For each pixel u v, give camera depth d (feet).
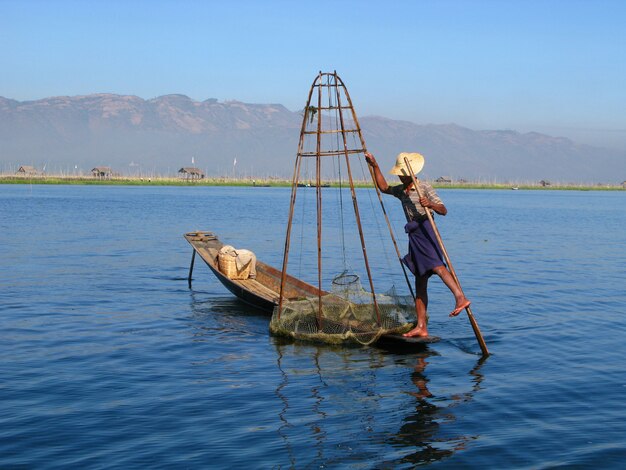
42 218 132.46
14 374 29.17
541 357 32.35
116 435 22.39
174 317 42.01
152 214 151.74
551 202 298.56
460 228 125.80
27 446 21.45
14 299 47.21
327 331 36.17
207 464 20.24
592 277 61.05
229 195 299.58
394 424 23.56
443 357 32.42
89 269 63.21
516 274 62.95
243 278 49.24
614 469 19.92
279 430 22.94
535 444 21.74
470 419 24.00
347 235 107.45
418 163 33.53
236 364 31.19
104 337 36.29
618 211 214.69
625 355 32.68
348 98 34.96
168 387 27.58
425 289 34.60
